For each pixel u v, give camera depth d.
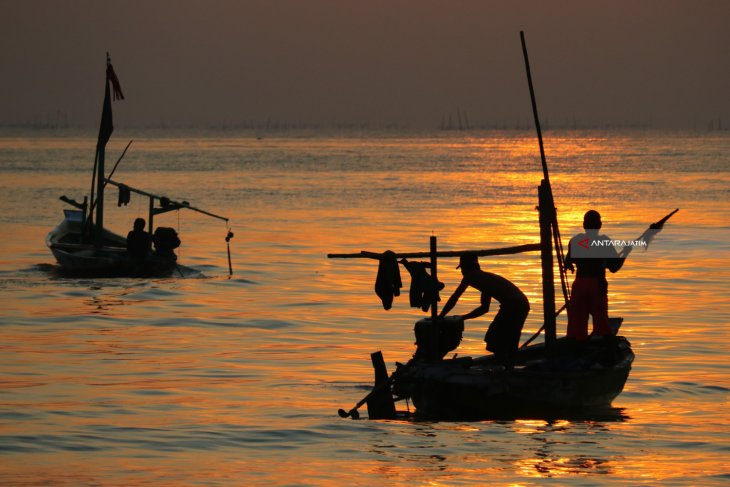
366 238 138.88
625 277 102.50
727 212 183.38
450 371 48.38
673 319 77.44
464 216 177.75
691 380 56.81
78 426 46.75
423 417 49.47
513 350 51.19
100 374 58.19
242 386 55.38
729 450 43.03
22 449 43.03
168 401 51.75
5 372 58.53
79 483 38.53
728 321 76.44
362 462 41.34
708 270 107.75
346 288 95.06
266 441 44.47
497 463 41.09
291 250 125.38
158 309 82.62
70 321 76.75
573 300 52.25
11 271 105.69
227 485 38.34
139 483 38.56
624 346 55.53
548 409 49.09
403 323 76.31
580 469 40.25
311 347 66.88
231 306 84.31
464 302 86.62
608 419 48.81
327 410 50.31
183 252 122.81
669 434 45.66
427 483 38.53
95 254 105.44
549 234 52.88
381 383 50.22
